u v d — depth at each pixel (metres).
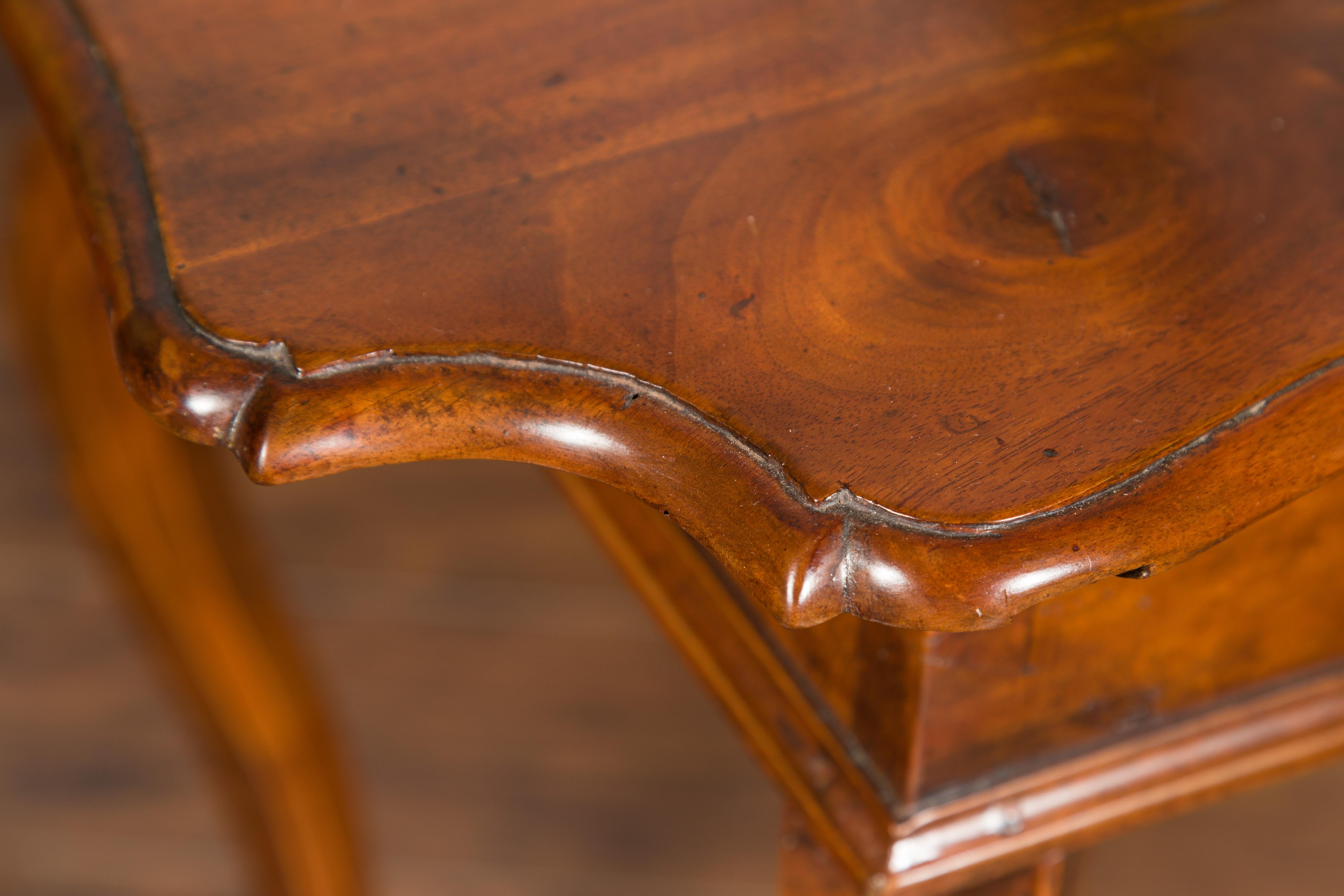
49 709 1.97
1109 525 0.80
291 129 0.90
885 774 0.94
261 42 0.93
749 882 1.78
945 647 0.89
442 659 1.99
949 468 0.80
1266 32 0.92
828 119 0.90
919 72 0.91
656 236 0.86
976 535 0.80
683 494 0.82
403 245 0.86
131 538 1.25
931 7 0.94
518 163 0.89
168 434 1.19
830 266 0.85
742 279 0.85
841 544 0.80
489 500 2.18
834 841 0.95
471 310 0.84
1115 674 0.93
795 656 0.96
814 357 0.83
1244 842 1.75
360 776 1.89
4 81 2.67
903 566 0.80
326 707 1.52
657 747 1.90
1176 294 0.84
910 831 0.93
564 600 2.04
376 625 2.02
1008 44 0.92
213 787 1.61
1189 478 0.81
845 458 0.81
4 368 2.35
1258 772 0.97
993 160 0.88
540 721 1.93
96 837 1.86
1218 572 0.92
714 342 0.83
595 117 0.90
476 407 0.83
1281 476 0.81
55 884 1.82
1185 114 0.90
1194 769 0.96
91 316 1.15
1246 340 0.83
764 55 0.92
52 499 2.19
